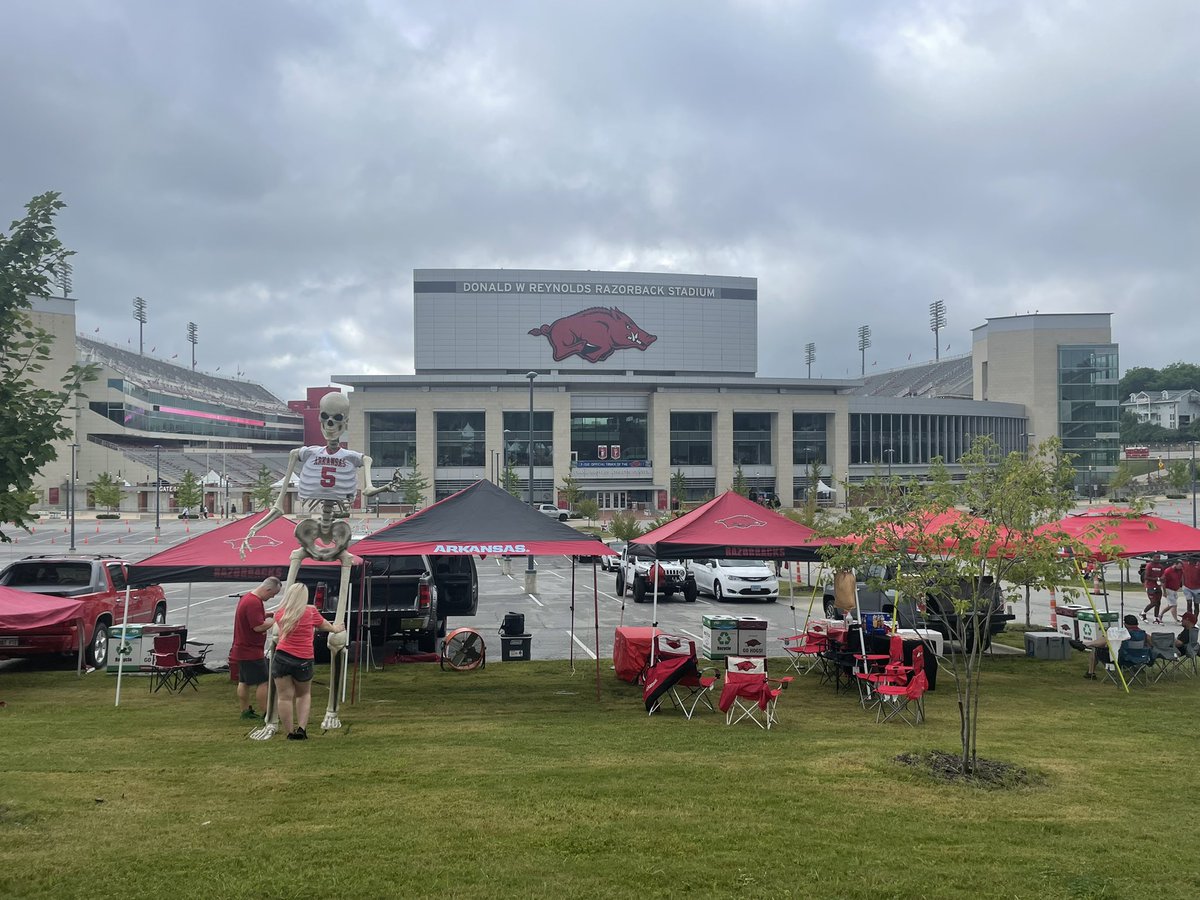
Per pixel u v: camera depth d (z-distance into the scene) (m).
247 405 153.75
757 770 8.38
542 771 8.27
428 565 17.39
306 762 8.62
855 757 8.97
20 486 9.80
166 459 102.19
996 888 5.48
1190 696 13.21
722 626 16.08
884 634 13.89
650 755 9.05
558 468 87.62
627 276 100.25
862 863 5.88
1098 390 105.31
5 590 12.12
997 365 108.25
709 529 14.38
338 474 11.24
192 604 26.39
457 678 14.60
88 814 6.75
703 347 101.50
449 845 6.08
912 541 9.01
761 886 5.41
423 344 98.19
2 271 9.62
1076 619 16.73
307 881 5.36
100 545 52.84
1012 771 8.48
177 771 8.20
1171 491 95.94
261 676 11.14
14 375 9.93
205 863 5.65
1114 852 6.23
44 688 13.57
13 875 5.40
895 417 97.19
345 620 11.21
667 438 89.12
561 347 99.06
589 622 22.06
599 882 5.43
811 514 41.16
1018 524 8.46
